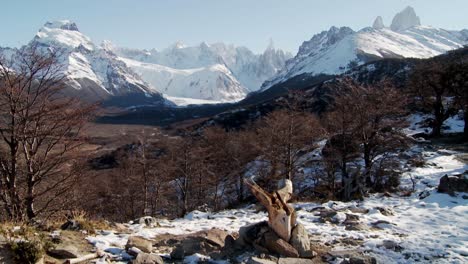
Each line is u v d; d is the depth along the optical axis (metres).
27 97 17.89
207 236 10.30
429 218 12.83
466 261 8.80
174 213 41.72
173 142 41.25
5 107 17.27
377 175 23.72
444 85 42.25
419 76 44.66
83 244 9.46
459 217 12.75
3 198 17.09
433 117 51.28
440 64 44.53
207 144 41.53
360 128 26.38
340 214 13.12
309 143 34.06
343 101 27.50
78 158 19.75
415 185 21.17
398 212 13.95
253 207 18.64
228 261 8.79
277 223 9.23
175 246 10.04
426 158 29.41
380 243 10.10
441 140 39.12
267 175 34.50
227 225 13.15
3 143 18.75
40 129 18.25
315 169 33.12
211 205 40.03
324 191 26.58
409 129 47.97
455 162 27.78
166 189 38.91
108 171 42.97
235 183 40.62
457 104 42.38
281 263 8.44
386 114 27.48
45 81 18.58
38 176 18.27
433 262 8.77
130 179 37.00
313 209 14.87
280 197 9.45
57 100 19.14
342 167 26.38
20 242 8.09
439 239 10.41
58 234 9.80
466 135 39.81
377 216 13.09
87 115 19.67
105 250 9.21
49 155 18.73
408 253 9.33
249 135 41.94
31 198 17.69
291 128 30.41
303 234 9.35
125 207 39.56
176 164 38.06
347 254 9.18
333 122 28.75
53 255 8.46
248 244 9.52
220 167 40.22
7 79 17.17
